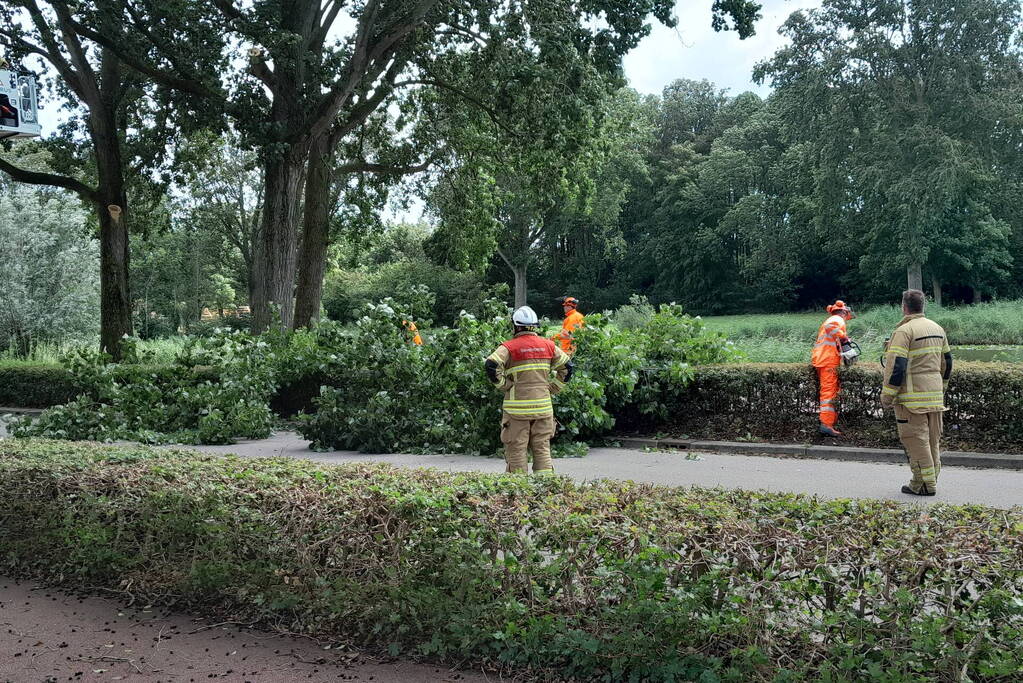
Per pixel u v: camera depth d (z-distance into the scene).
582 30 21.31
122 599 5.57
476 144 28.55
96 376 15.22
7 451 6.91
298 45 21.08
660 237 79.75
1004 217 61.31
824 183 53.66
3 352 32.19
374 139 29.84
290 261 22.19
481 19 21.64
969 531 3.76
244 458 6.54
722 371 12.76
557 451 11.78
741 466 10.52
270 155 20.92
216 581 5.18
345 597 4.71
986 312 33.81
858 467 10.37
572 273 85.00
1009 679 3.42
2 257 33.44
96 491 5.86
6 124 11.81
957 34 49.16
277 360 16.11
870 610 3.62
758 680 3.72
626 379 12.63
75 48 23.22
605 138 27.14
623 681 4.04
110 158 24.36
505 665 4.33
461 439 12.55
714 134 83.81
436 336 13.12
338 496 4.95
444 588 4.47
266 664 4.48
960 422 11.02
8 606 5.52
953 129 49.81
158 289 57.00
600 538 4.08
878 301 69.69
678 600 3.87
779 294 75.06
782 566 3.76
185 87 21.47
